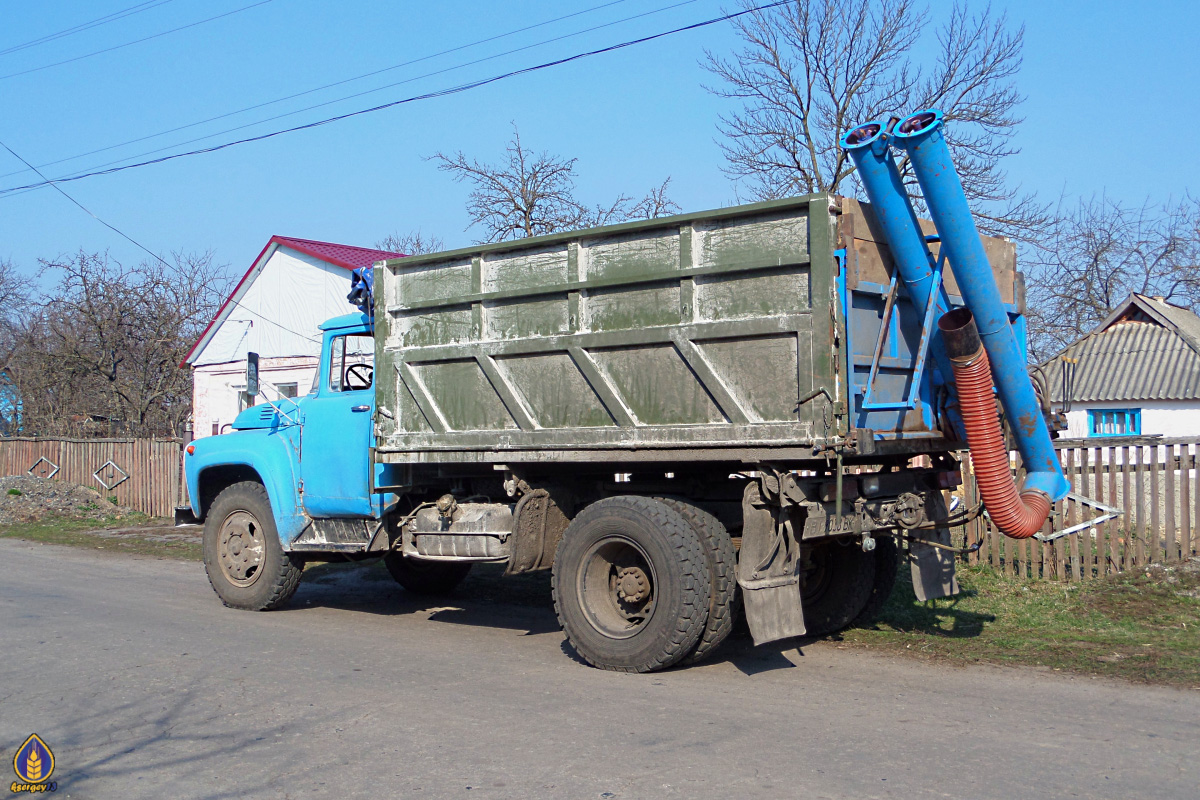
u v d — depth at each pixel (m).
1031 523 5.71
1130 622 7.07
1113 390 24.19
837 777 4.08
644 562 6.15
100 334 30.33
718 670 6.10
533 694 5.53
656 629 5.87
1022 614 7.42
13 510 16.91
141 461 18.03
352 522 7.99
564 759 4.37
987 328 5.64
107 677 6.08
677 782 4.05
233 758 4.50
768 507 5.68
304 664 6.38
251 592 8.52
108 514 17.39
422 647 6.94
